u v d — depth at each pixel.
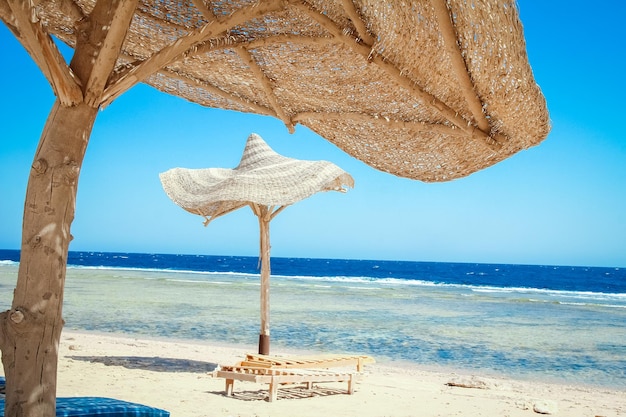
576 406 7.52
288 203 7.77
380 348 12.84
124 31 2.14
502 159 3.30
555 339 15.12
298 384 7.93
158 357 9.78
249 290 32.72
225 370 7.02
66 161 2.19
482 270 100.00
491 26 2.28
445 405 7.00
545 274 85.56
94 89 2.22
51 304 2.15
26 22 1.99
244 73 3.78
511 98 2.59
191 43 2.42
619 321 20.33
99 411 3.75
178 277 48.53
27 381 2.10
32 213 2.15
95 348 10.45
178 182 9.14
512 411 6.85
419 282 54.84
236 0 3.28
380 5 2.65
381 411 6.47
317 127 4.03
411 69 2.90
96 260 103.75
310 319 18.39
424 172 3.76
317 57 3.35
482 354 12.40
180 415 5.76
